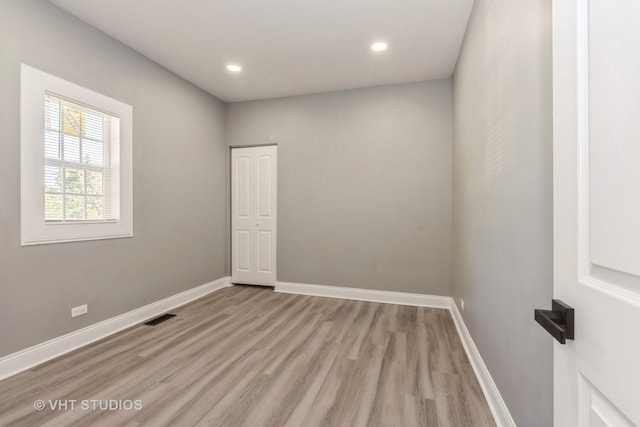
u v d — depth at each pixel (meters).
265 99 4.05
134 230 2.81
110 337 2.51
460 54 2.74
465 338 2.40
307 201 3.89
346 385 1.84
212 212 3.95
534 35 1.13
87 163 2.42
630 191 0.45
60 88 2.18
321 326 2.79
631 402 0.45
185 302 3.46
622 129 0.47
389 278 3.58
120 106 2.65
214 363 2.10
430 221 3.44
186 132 3.48
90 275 2.42
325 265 3.81
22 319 1.98
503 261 1.49
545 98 1.04
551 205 1.00
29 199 2.00
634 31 0.45
